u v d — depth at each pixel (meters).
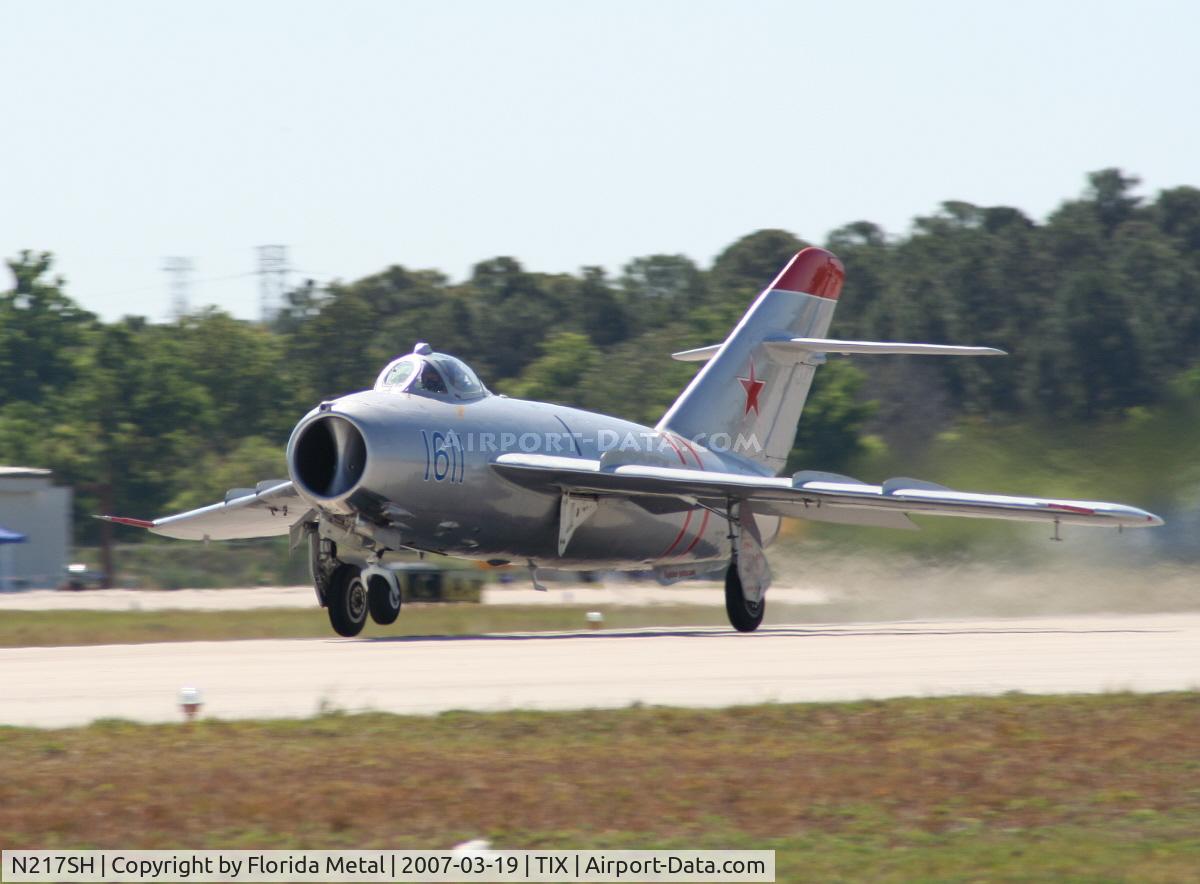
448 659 61.03
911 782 35.84
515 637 78.38
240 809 32.25
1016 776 36.69
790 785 35.25
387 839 30.34
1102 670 57.41
